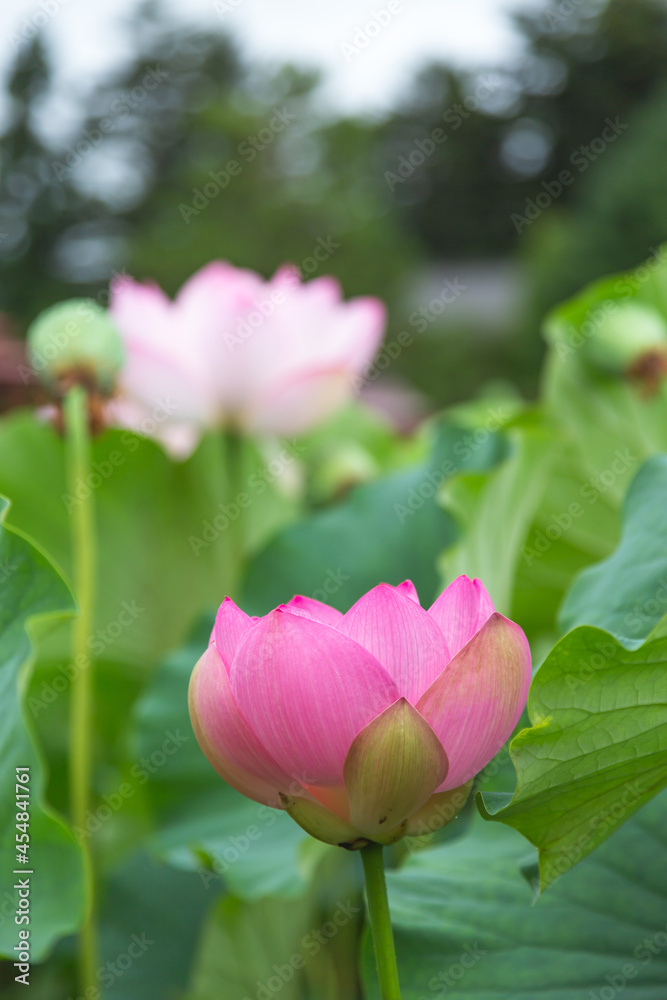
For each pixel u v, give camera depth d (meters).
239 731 1.01
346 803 1.02
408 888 1.20
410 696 1.01
